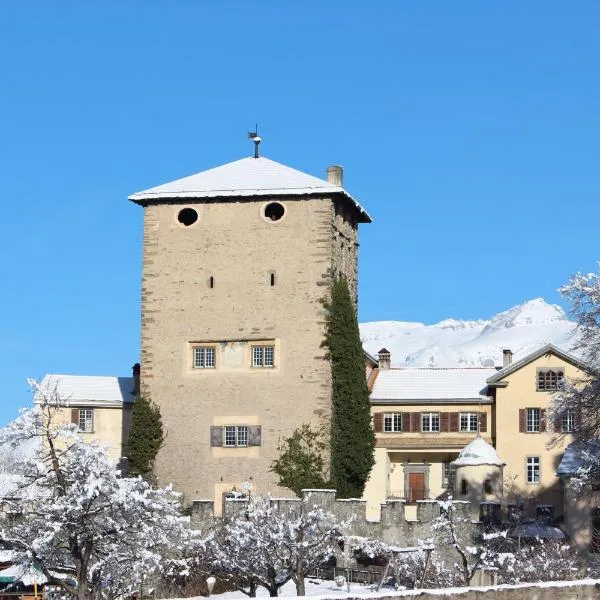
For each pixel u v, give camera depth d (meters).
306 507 81.75
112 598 57.16
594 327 76.69
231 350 99.44
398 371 111.19
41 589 77.31
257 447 97.88
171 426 99.50
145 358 100.56
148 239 101.38
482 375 109.62
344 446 97.50
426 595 37.69
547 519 87.62
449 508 70.19
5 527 55.41
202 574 74.56
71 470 56.03
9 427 57.16
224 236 100.25
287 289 98.88
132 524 55.59
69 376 112.25
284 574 71.19
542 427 104.38
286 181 100.62
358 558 80.94
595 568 70.25
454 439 106.31
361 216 107.12
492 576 67.25
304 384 97.75
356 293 107.00
